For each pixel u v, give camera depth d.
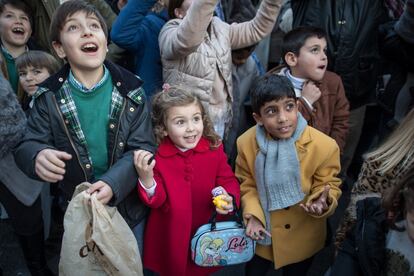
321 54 2.50
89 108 1.85
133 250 1.75
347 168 3.26
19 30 2.92
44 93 1.85
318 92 2.51
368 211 1.62
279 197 2.07
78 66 1.82
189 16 2.21
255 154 2.15
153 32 2.71
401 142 1.77
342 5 2.80
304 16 2.95
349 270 1.61
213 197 1.96
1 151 2.01
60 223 2.66
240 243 2.00
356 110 3.02
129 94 1.89
